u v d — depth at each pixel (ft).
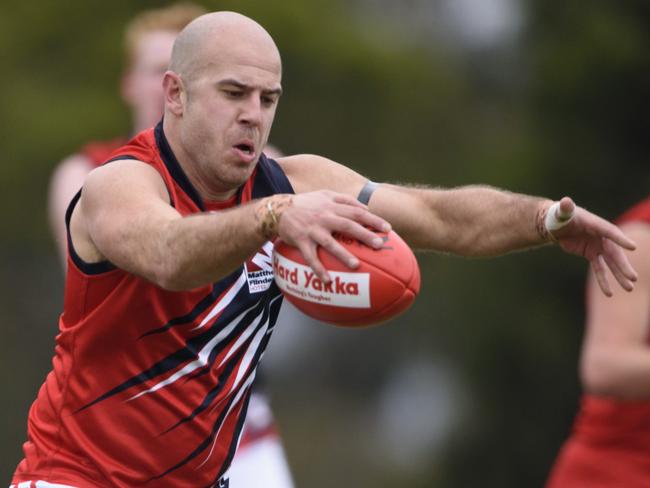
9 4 241.14
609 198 229.25
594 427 81.82
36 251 232.73
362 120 242.37
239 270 57.26
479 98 249.96
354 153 243.60
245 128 55.52
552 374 217.36
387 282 52.80
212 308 56.85
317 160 63.36
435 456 219.00
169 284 50.75
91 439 58.13
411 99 245.86
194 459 59.47
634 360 76.59
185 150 56.59
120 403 57.47
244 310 57.98
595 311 79.00
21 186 227.20
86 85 237.45
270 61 55.83
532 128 234.79
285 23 234.99
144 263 51.13
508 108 245.04
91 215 54.29
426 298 224.94
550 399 216.95
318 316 54.34
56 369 59.00
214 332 57.41
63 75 238.68
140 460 58.39
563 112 232.94
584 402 83.41
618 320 77.46
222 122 55.47
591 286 80.18
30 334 235.20
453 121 247.70
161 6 242.17
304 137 240.73
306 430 257.14
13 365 232.12
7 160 226.99
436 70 248.52
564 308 219.41
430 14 255.29
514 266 218.79
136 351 56.65
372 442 252.21
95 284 55.77
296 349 261.44
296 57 236.84
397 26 255.91
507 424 216.13
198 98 55.67
